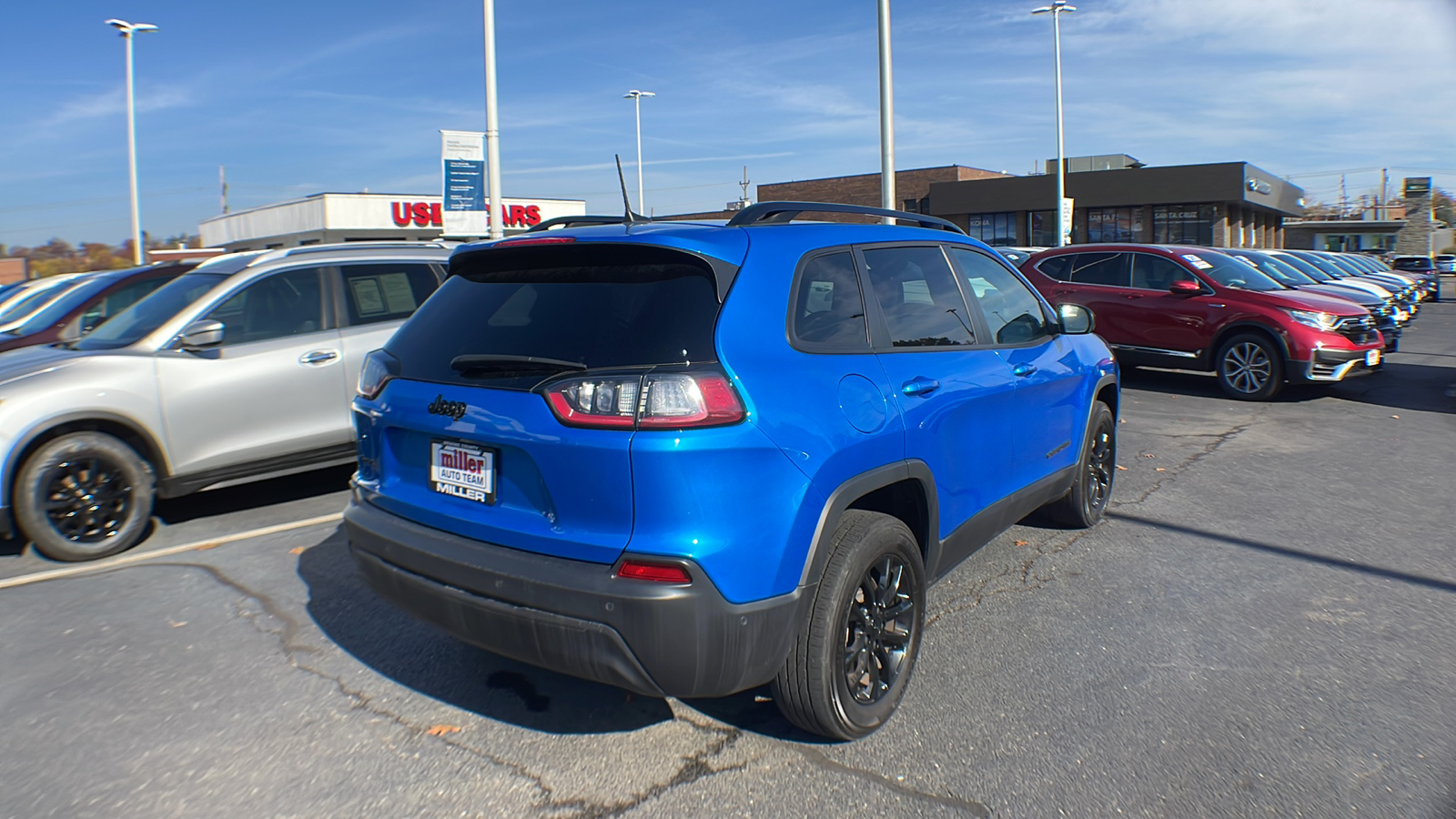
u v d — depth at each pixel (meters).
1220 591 4.41
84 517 5.17
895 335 3.40
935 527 3.46
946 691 3.42
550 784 2.86
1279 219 58.06
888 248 3.61
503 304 3.05
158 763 3.01
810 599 2.82
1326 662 3.62
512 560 2.69
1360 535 5.27
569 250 2.98
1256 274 11.14
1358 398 10.55
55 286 11.84
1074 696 3.37
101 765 2.99
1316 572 4.66
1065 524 5.35
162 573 4.89
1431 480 6.56
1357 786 2.78
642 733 3.16
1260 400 10.27
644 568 2.53
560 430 2.62
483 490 2.85
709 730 3.17
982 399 3.76
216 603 4.43
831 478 2.85
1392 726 3.12
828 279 3.21
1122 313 11.28
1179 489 6.33
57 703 3.43
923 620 3.35
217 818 2.71
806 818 2.66
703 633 2.55
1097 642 3.84
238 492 6.67
